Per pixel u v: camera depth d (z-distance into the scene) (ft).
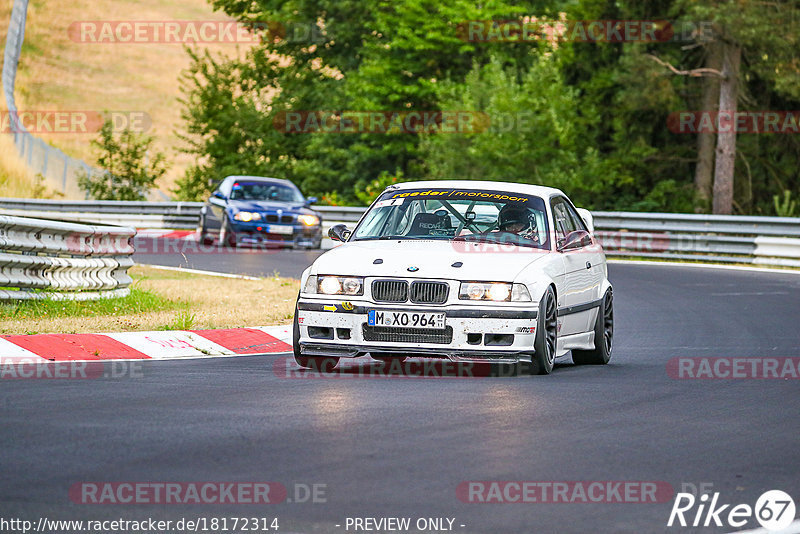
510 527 50.80
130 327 122.31
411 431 71.10
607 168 360.89
